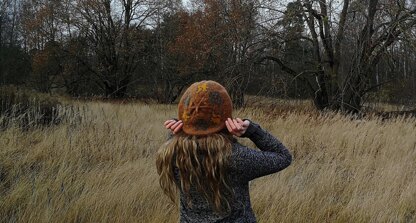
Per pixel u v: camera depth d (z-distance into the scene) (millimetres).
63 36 31422
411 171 5996
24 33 33906
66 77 34062
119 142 6977
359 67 14367
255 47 15438
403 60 14945
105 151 6395
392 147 7305
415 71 16062
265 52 15641
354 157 6801
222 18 19156
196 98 2002
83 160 5918
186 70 27531
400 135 8484
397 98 17266
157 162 2090
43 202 4172
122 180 4934
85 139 6934
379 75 16516
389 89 16094
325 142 7699
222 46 17625
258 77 15164
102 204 4211
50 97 10625
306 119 10242
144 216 4102
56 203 4176
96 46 31719
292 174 5645
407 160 6648
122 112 12789
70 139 6539
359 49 14234
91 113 10320
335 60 16312
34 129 7820
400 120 10500
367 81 14906
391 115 12625
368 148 7305
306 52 17500
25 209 4121
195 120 1994
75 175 5070
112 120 10031
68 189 4570
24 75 37375
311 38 17094
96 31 31078
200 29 24594
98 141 6945
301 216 4270
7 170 5551
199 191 1960
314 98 16172
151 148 6953
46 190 4453
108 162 5965
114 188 4527
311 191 4848
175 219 4027
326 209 4477
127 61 31875
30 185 4617
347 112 13641
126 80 33000
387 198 4723
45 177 4910
